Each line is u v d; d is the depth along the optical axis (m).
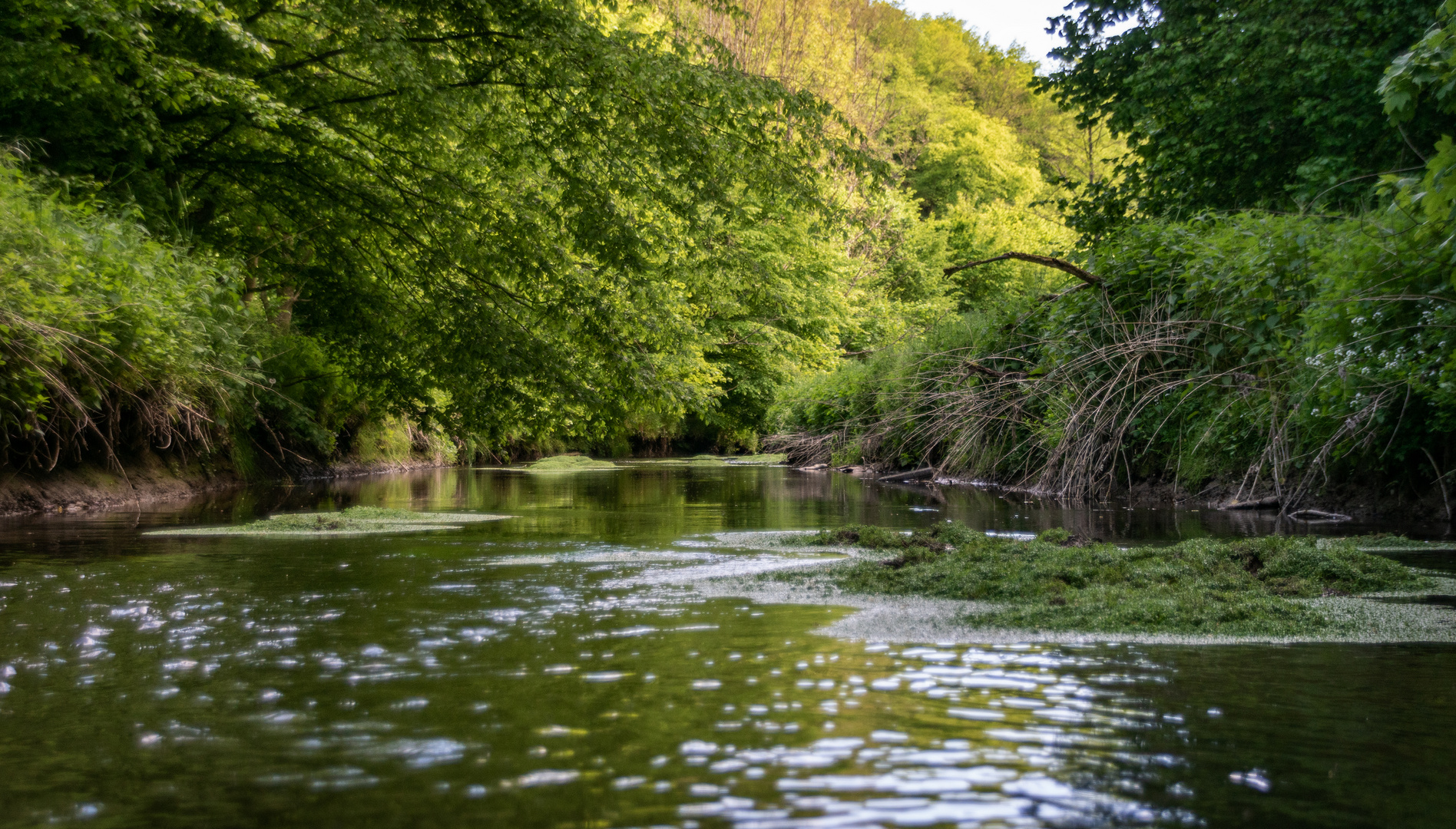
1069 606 3.72
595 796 1.79
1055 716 2.32
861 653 3.02
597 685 2.60
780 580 4.66
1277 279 9.04
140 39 9.59
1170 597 3.81
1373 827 1.66
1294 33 12.06
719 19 31.19
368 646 3.10
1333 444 8.16
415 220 13.38
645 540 6.55
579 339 13.26
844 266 33.50
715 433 34.97
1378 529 7.02
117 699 2.47
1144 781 1.88
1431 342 6.73
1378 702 2.47
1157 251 10.64
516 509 9.51
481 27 12.62
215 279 10.85
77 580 4.52
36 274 7.25
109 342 8.19
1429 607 3.88
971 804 1.76
